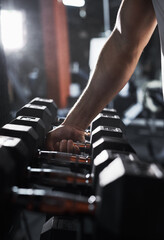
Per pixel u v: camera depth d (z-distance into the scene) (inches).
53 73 231.1
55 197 18.6
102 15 323.9
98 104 34.1
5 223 18.7
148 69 206.1
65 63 246.7
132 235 15.8
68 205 18.4
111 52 32.5
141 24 30.7
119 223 15.9
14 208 19.0
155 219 15.7
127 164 17.9
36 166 29.7
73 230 29.6
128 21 30.7
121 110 210.8
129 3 30.5
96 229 17.2
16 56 220.4
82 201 18.6
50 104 44.6
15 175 20.3
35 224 55.6
